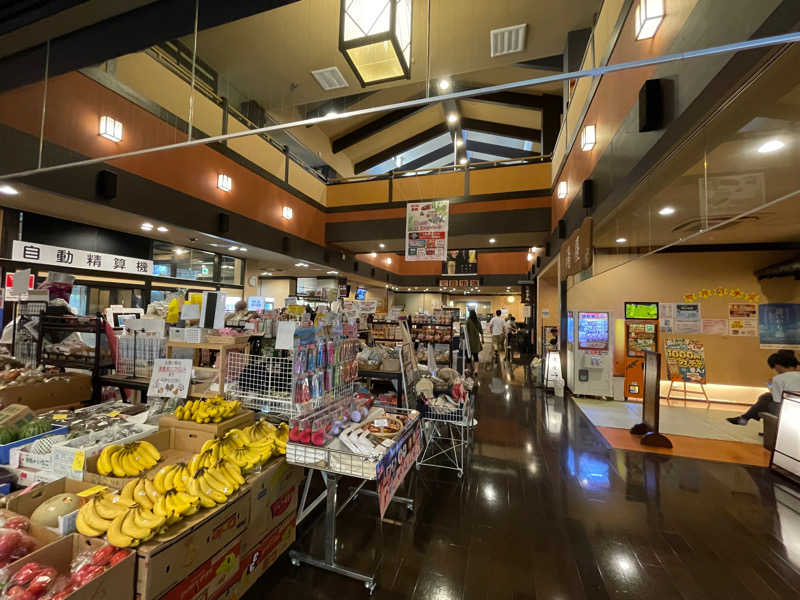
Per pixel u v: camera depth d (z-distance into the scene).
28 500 1.47
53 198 4.09
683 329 6.13
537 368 7.55
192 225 5.64
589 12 3.94
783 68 1.63
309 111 8.96
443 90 8.47
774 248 5.83
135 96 4.71
